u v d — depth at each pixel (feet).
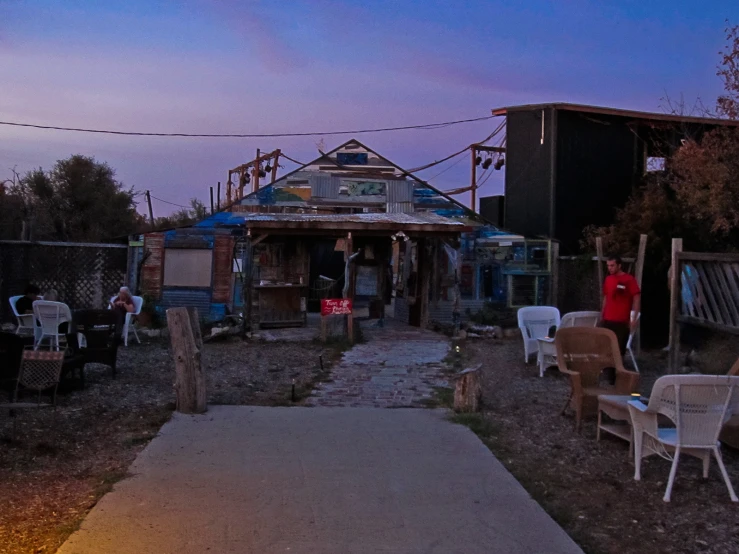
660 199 48.57
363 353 41.65
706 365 31.89
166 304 54.85
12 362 25.90
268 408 26.32
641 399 21.29
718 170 43.39
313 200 56.80
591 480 19.04
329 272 63.46
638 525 16.07
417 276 56.44
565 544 14.80
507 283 57.21
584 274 52.16
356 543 14.65
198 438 21.93
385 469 19.38
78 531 14.83
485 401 28.37
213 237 55.31
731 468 20.01
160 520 15.56
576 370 25.05
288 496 17.19
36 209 91.50
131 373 33.40
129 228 103.71
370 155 57.52
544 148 63.62
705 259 31.37
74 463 19.65
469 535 15.17
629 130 64.80
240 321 50.47
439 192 57.72
